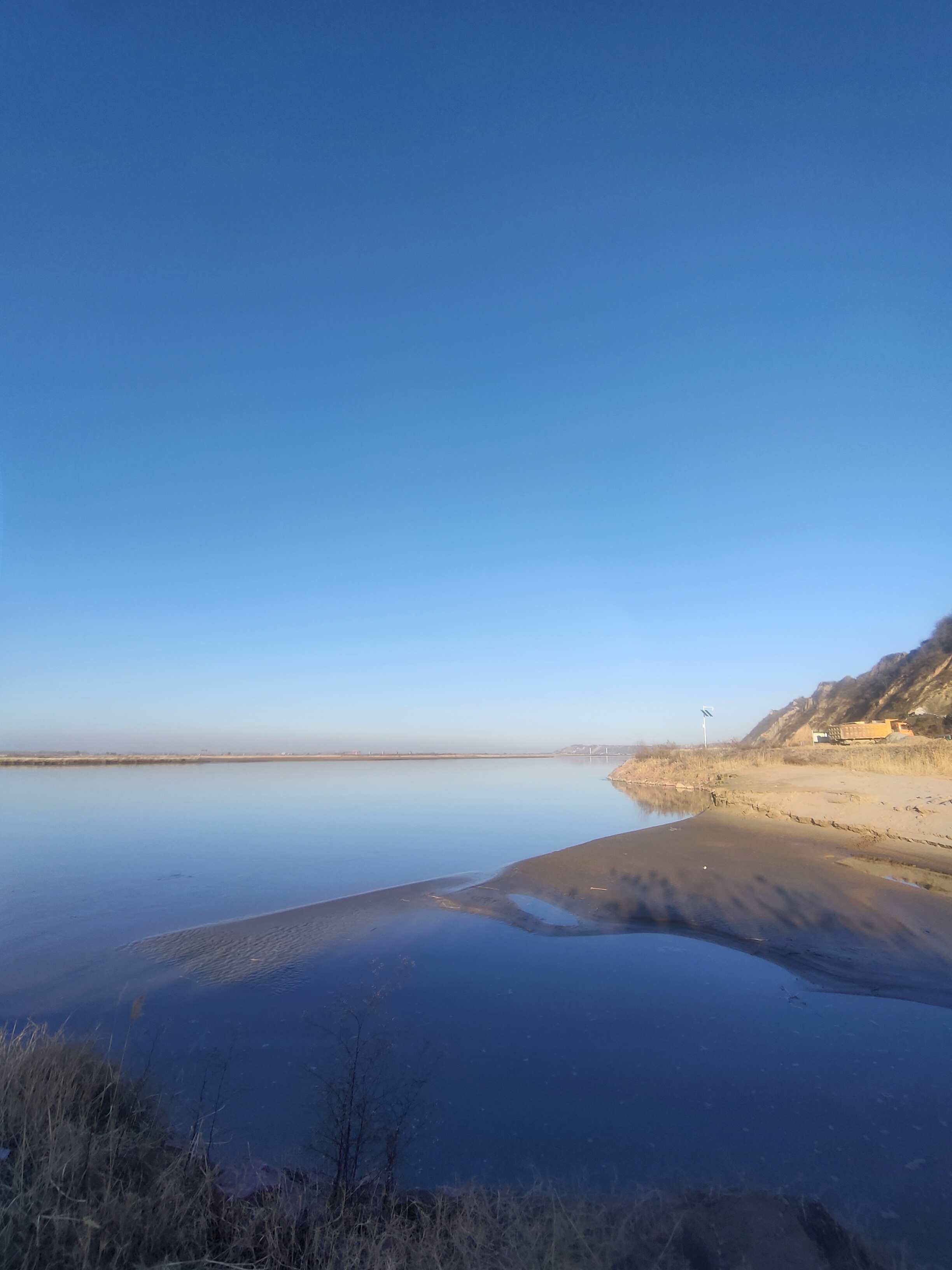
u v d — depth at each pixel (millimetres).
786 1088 5035
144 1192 3492
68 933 9312
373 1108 4625
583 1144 4367
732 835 15750
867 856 12930
